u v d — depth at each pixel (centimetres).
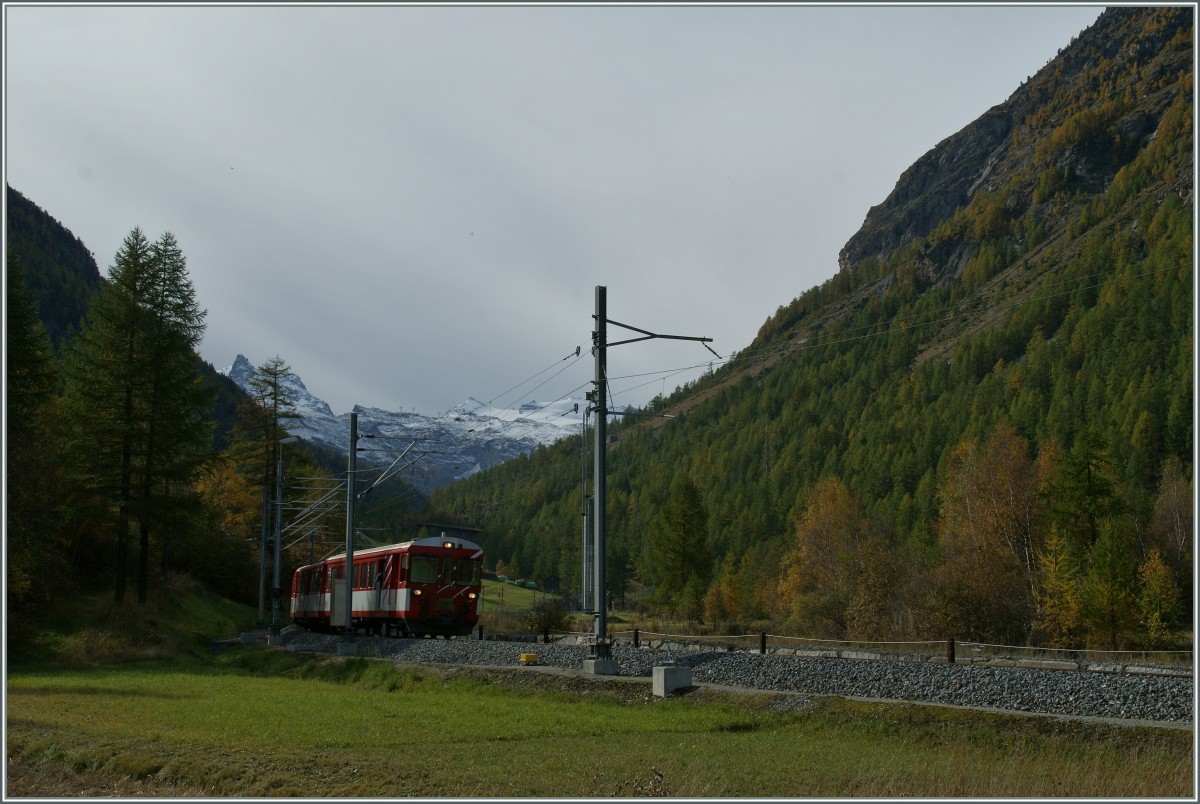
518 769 1170
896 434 13150
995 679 1537
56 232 17412
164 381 4178
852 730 1465
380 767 1181
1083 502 6009
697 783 1066
